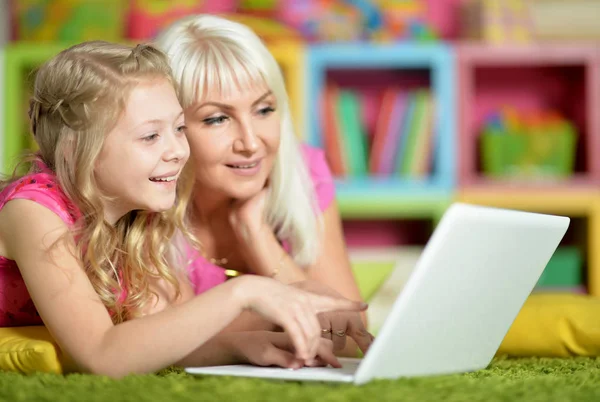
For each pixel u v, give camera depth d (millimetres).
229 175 1736
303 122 3414
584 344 1613
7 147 3422
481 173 3754
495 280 1203
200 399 1003
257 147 1720
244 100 1695
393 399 992
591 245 3430
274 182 1863
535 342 1633
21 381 1196
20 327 1516
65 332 1277
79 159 1358
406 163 3523
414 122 3514
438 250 1042
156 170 1371
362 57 3480
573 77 3832
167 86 1396
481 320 1247
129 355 1227
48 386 1150
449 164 3467
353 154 3539
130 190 1372
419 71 3846
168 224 1622
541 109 3869
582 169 3705
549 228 1261
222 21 1732
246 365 1364
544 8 3746
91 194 1374
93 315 1282
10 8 3789
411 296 1055
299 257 1940
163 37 1732
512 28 3586
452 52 3490
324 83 3855
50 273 1300
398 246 3889
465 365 1291
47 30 3553
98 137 1346
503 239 1149
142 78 1364
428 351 1164
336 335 1507
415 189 3441
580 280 3482
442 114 3482
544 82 3867
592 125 3525
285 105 1810
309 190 1963
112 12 3541
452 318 1163
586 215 3490
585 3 3742
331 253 2014
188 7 3426
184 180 1706
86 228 1397
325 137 3541
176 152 1383
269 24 3518
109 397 1031
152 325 1230
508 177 3555
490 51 3508
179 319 1221
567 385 1163
